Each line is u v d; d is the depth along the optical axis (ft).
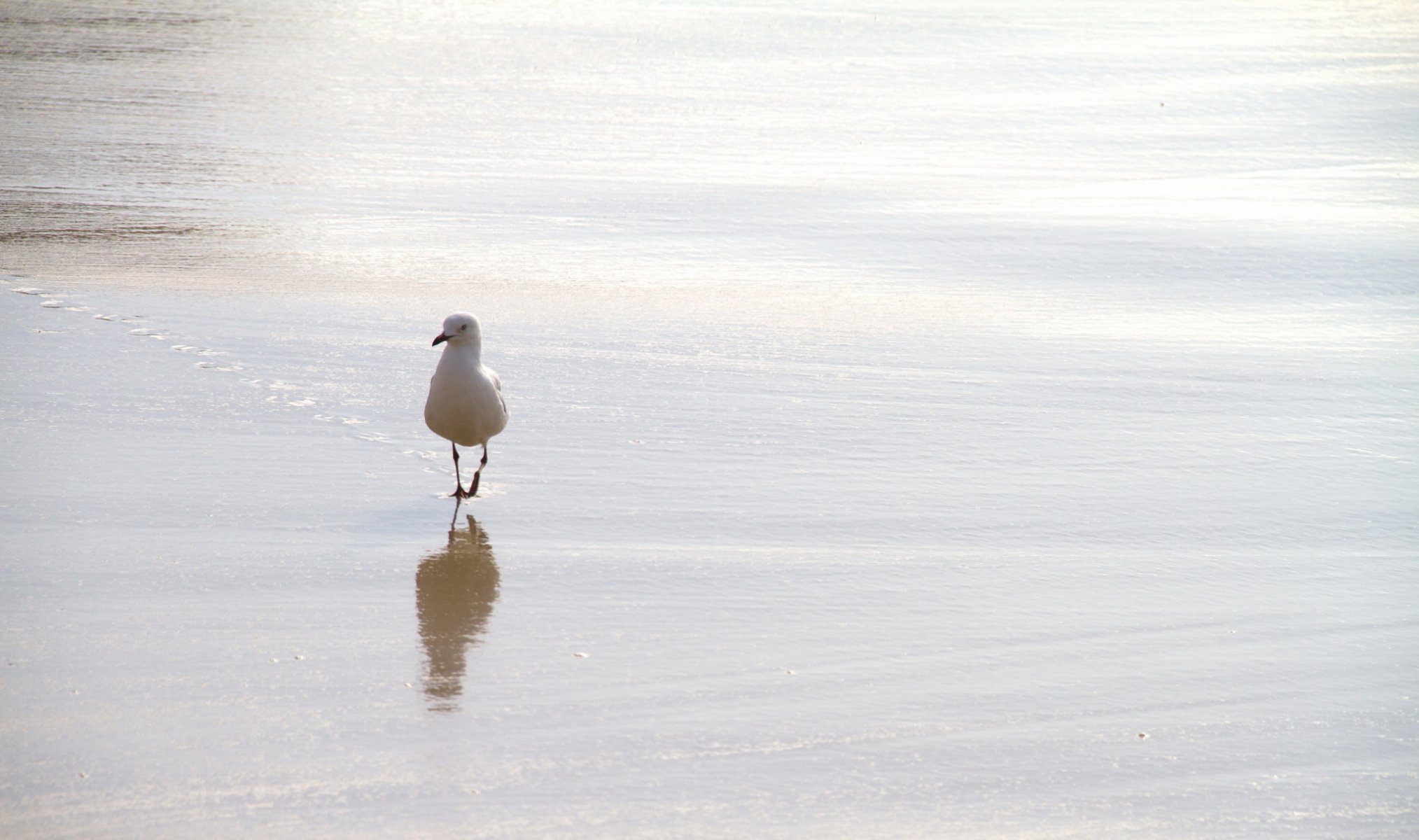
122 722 27.37
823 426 46.85
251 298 59.88
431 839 24.02
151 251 67.10
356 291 61.52
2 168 81.66
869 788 26.03
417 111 102.17
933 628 32.71
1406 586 35.50
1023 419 47.85
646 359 53.36
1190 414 48.62
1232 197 82.64
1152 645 32.07
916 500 40.78
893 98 111.14
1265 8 157.48
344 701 28.50
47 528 36.86
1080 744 27.78
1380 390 51.13
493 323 57.41
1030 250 71.15
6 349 51.57
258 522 37.88
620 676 29.96
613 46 129.49
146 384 48.62
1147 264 68.69
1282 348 56.13
